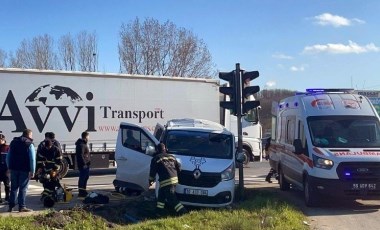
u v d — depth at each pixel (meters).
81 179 13.51
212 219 9.88
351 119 12.95
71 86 19.16
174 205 10.86
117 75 20.09
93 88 19.62
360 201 13.13
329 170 11.73
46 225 9.03
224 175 11.73
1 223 8.70
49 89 18.72
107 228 9.38
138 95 20.56
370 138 12.67
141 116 20.59
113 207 11.11
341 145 12.40
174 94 21.33
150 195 12.97
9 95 18.00
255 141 23.47
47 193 11.98
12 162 10.92
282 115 15.52
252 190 14.52
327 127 12.73
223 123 22.53
